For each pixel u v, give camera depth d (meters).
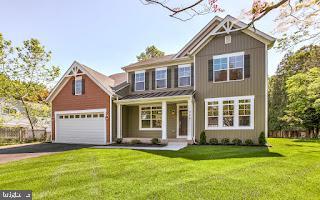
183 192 4.96
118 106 17.50
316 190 5.06
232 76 14.77
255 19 4.68
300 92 23.11
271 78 33.53
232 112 14.55
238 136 14.20
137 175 6.45
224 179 5.90
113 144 16.17
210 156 9.44
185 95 14.91
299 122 26.08
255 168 7.07
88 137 18.08
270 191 4.99
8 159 10.27
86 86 18.52
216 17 16.81
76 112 18.70
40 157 10.41
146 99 16.22
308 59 21.62
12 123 25.73
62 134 19.33
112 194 4.92
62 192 5.15
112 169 7.26
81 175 6.62
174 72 17.72
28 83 23.72
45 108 25.02
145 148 12.72
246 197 4.65
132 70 19.52
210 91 15.35
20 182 6.05
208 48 15.70
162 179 6.00
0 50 22.17
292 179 5.88
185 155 9.78
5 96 23.06
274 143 15.60
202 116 15.42
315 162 8.02
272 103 31.52
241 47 14.62
